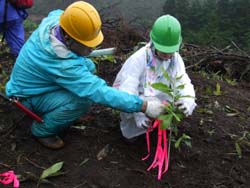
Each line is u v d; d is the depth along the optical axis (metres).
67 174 2.89
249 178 3.05
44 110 3.04
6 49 5.06
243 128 3.70
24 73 2.96
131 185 2.86
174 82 2.93
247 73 5.94
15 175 2.84
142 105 2.84
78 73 2.80
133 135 3.16
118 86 3.10
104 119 3.52
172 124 3.09
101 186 2.82
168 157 3.00
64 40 2.84
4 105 3.57
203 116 3.80
